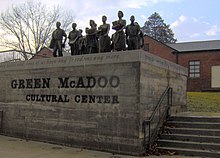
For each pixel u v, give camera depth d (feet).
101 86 34.76
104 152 33.24
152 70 35.27
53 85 39.42
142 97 32.24
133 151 31.48
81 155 31.35
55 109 38.86
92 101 35.32
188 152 30.71
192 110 53.98
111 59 34.09
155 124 35.12
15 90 44.24
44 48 137.59
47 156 30.68
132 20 38.52
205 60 113.60
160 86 37.76
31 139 41.24
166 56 122.52
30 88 42.19
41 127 40.19
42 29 169.48
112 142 33.14
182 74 47.57
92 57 35.81
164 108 38.60
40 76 41.09
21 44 167.02
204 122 36.09
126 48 38.60
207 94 79.30
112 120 33.42
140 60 32.09
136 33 38.17
